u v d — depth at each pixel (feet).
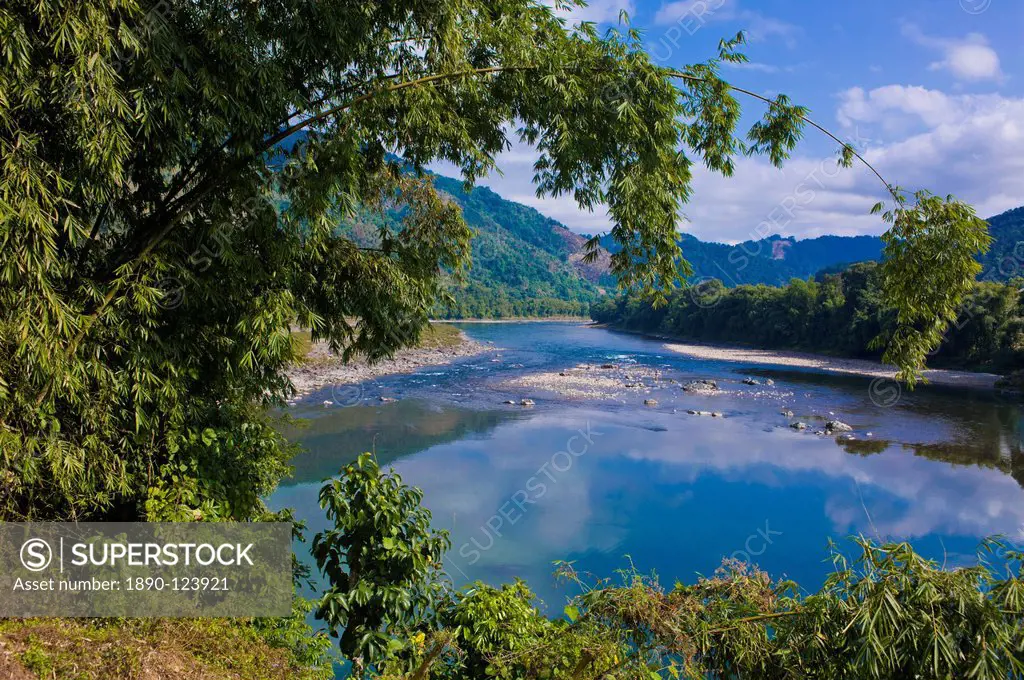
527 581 38.06
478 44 21.01
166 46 15.57
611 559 41.52
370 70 21.74
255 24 17.75
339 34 18.42
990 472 64.18
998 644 8.93
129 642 13.19
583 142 19.27
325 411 95.81
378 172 26.73
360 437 78.13
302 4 18.11
